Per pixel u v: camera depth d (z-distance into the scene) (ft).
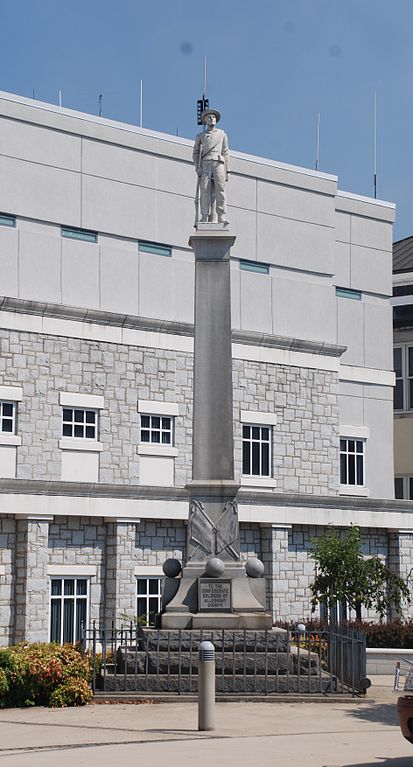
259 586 77.82
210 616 75.82
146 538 114.01
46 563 106.22
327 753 52.13
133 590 111.75
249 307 125.80
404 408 156.97
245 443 123.13
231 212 125.39
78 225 114.32
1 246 108.88
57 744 55.16
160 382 117.08
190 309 121.70
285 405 126.52
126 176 118.21
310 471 128.06
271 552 121.80
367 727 60.95
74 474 110.63
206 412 80.23
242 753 51.85
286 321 129.08
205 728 59.36
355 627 104.58
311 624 103.96
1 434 106.42
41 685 69.26
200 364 80.64
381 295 140.87
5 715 65.67
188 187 122.93
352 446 135.64
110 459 112.98
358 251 138.92
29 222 111.34
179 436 118.01
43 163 112.47
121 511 111.04
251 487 122.31
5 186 109.70
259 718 63.77
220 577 77.15
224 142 84.12
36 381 108.68
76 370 111.45
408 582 131.95
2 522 105.19
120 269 116.88
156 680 72.28
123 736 57.52
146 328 116.57
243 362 123.65
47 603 106.22
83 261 114.32
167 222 120.98
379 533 133.39
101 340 113.39
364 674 73.26
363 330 138.21
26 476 107.45
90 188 115.65
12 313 107.65
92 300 114.52
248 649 74.13
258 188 127.95
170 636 73.72
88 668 71.77
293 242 130.72
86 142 115.75
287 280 129.70
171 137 121.90
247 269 126.52
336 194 136.36
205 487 79.05
